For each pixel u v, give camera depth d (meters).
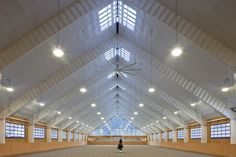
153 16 16.56
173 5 15.59
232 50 15.67
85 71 27.42
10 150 23.52
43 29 16.06
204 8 14.04
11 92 21.92
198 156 24.05
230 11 12.94
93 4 16.86
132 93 39.72
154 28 18.75
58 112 35.22
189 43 17.59
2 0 12.52
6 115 24.16
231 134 23.89
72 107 37.34
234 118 23.75
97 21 19.86
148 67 26.47
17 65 18.34
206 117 31.53
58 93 28.62
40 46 17.81
